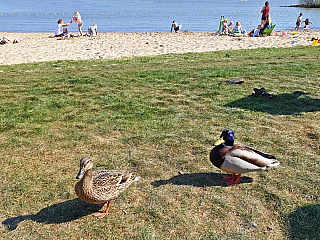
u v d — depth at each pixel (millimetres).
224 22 16062
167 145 3361
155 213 2307
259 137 3480
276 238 2055
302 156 3039
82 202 2475
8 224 2230
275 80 5902
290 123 3848
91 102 4809
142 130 3754
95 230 2164
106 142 3459
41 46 12117
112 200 2469
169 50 11023
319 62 7562
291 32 16859
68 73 7055
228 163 2463
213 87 5465
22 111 4430
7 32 18984
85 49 11352
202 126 3824
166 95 5113
